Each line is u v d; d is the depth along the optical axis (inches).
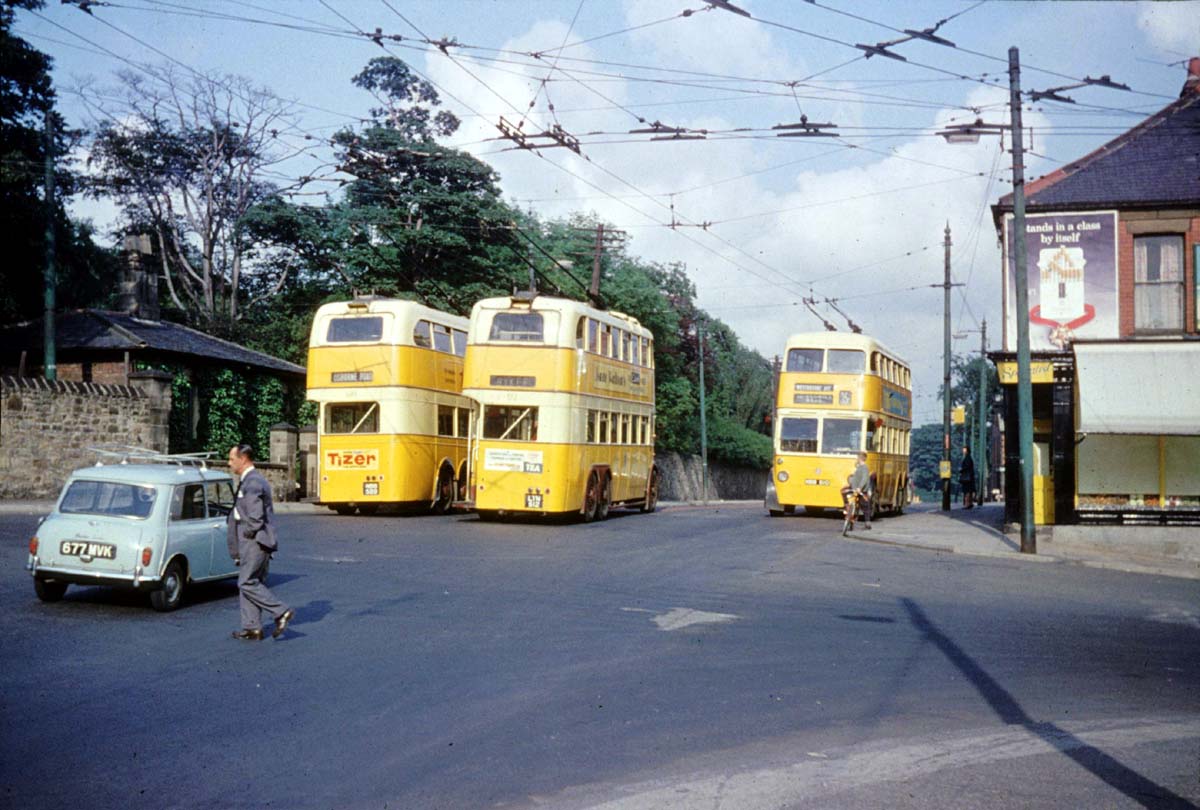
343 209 1856.5
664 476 2586.1
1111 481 988.6
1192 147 1043.3
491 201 1983.3
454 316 1264.8
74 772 262.1
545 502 1037.8
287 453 1403.8
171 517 516.7
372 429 1128.2
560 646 438.9
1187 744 309.7
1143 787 264.8
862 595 622.8
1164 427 917.8
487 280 2005.4
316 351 1149.1
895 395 1444.4
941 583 690.2
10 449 1088.8
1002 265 1047.0
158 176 2064.5
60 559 504.1
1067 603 616.7
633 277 2332.7
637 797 249.0
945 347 1768.0
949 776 271.0
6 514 939.3
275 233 1967.3
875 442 1293.1
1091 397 933.8
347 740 294.8
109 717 315.9
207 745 288.0
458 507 1088.2
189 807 238.5
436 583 617.3
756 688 371.9
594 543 879.1
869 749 296.7
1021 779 269.6
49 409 1119.0
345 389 1136.2
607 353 1169.4
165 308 2031.3
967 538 1005.8
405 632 464.8
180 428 1396.4
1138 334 1005.2
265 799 244.5
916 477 6018.7
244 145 2048.5
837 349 1286.9
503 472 1047.0
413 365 1146.0
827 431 1277.1
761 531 1063.6
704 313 3046.3
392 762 275.0
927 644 467.8
